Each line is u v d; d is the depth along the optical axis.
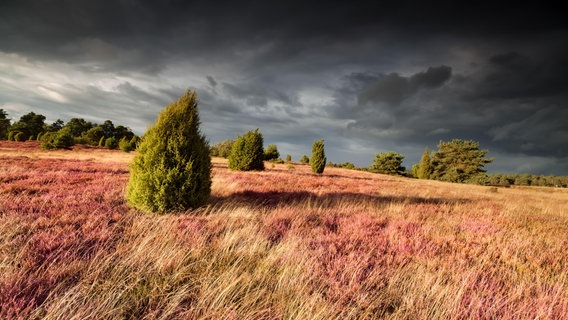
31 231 4.34
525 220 8.45
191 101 7.29
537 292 3.47
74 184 9.36
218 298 2.68
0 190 7.31
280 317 2.57
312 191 12.23
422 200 12.00
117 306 2.61
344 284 3.26
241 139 23.75
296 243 4.35
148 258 3.60
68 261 3.35
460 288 3.26
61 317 2.31
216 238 4.50
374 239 5.19
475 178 44.88
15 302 2.40
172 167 6.60
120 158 29.53
